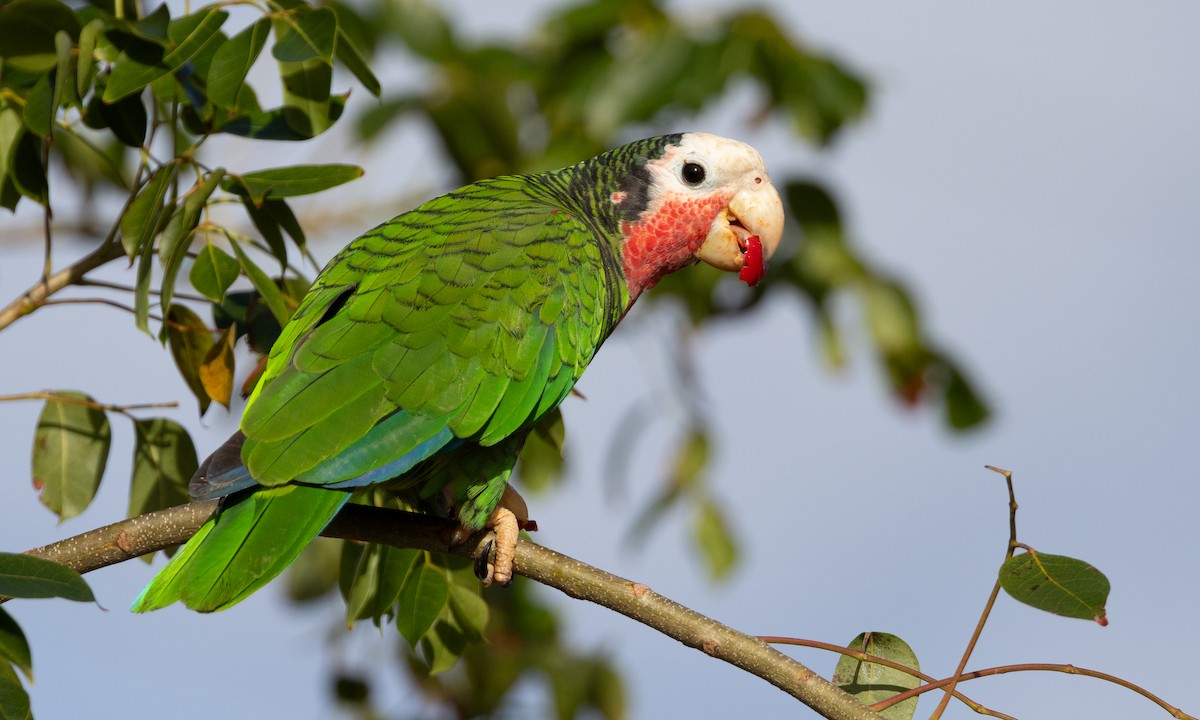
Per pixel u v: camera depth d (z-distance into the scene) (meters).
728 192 8.65
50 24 6.86
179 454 7.73
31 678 6.26
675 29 10.95
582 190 8.60
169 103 8.10
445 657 7.63
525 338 7.10
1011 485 6.33
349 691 10.11
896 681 6.87
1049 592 6.26
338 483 6.36
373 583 7.47
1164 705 6.04
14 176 7.30
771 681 6.34
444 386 6.79
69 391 7.68
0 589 5.54
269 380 6.73
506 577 7.04
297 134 7.50
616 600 6.63
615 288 8.23
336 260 7.38
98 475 7.68
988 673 6.23
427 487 7.28
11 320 7.22
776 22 10.90
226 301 7.78
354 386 6.62
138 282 6.87
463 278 7.09
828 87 10.88
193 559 6.03
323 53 6.82
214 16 7.07
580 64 11.55
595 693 10.48
